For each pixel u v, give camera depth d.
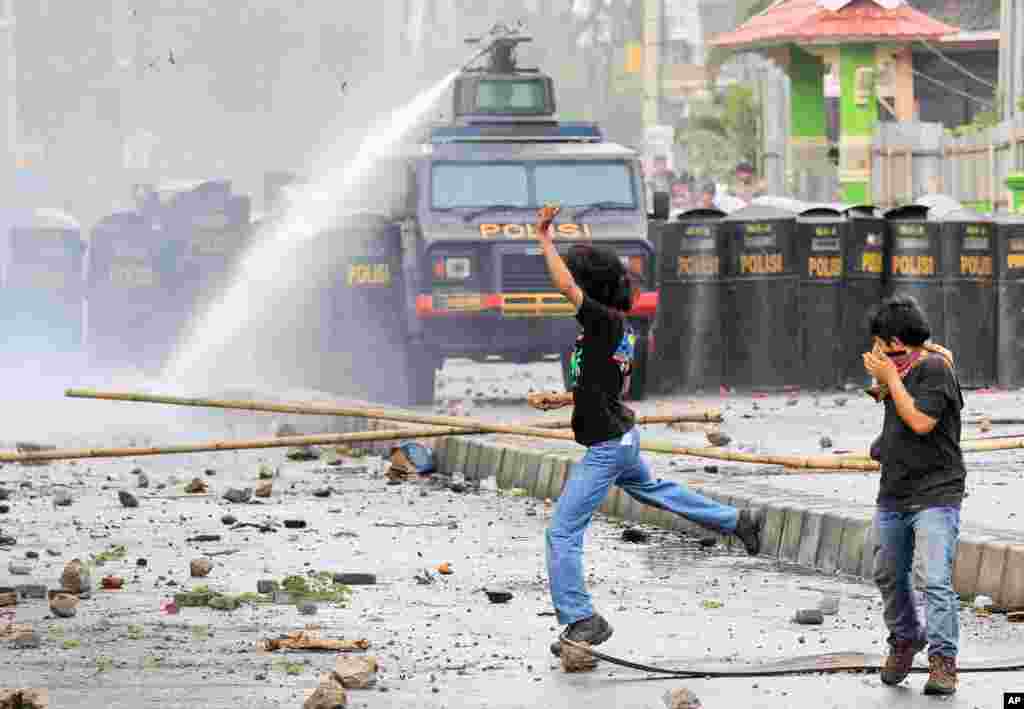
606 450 24.31
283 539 34.56
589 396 24.36
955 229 63.38
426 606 27.67
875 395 22.52
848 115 102.75
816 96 112.00
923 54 130.12
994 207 93.50
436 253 59.50
